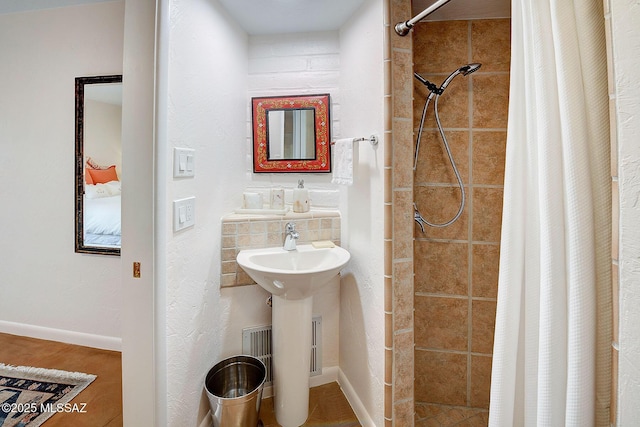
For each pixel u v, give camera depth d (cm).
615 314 59
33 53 204
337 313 179
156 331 107
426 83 139
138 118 105
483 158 150
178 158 115
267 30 177
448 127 150
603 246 68
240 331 162
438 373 159
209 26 139
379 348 133
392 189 124
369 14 138
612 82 57
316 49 179
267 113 181
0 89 208
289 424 147
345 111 168
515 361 86
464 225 153
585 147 68
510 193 84
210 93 141
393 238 125
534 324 81
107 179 204
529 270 81
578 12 69
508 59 146
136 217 106
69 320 213
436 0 134
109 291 208
